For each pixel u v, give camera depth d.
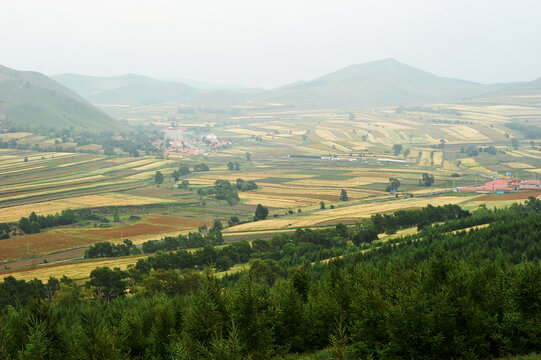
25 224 189.25
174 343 47.81
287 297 57.94
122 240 179.25
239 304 52.19
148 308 67.81
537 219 123.62
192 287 107.75
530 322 46.62
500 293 50.59
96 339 47.88
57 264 141.50
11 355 48.44
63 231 191.75
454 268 60.34
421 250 113.12
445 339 46.34
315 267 113.94
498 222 130.88
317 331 54.88
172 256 134.00
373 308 50.75
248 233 182.00
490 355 46.78
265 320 51.53
